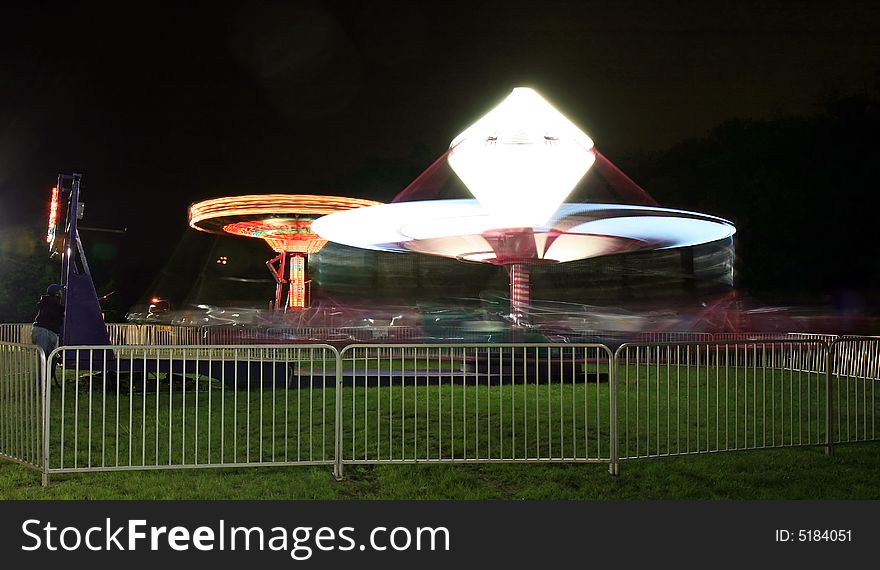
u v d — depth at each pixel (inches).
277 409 406.9
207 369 467.8
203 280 2231.8
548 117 504.4
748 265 1467.8
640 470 285.3
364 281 2003.0
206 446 319.3
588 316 1200.2
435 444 323.6
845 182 1381.6
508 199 512.7
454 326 844.0
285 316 1006.4
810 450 321.4
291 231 940.0
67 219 481.7
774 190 1422.2
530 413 395.9
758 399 466.6
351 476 277.1
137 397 453.4
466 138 517.3
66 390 478.6
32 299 1051.3
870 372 546.0
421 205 505.7
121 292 1973.4
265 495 254.2
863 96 1457.9
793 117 1555.1
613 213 485.4
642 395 469.4
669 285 1621.6
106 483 265.6
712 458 305.9
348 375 492.4
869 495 258.5
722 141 1731.1
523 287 573.0
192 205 916.6
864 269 1392.7
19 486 262.1
